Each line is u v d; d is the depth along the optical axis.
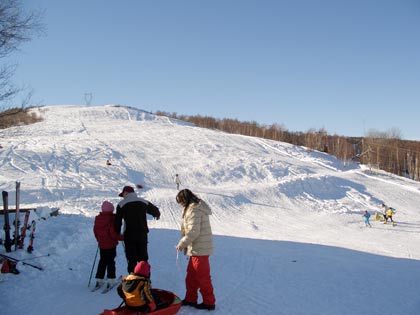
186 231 6.73
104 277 8.23
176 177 31.12
